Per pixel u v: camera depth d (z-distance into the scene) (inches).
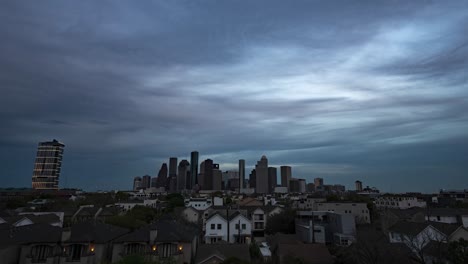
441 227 1686.8
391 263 1344.7
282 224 2847.0
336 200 3961.6
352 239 1993.1
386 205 4795.8
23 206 3912.4
